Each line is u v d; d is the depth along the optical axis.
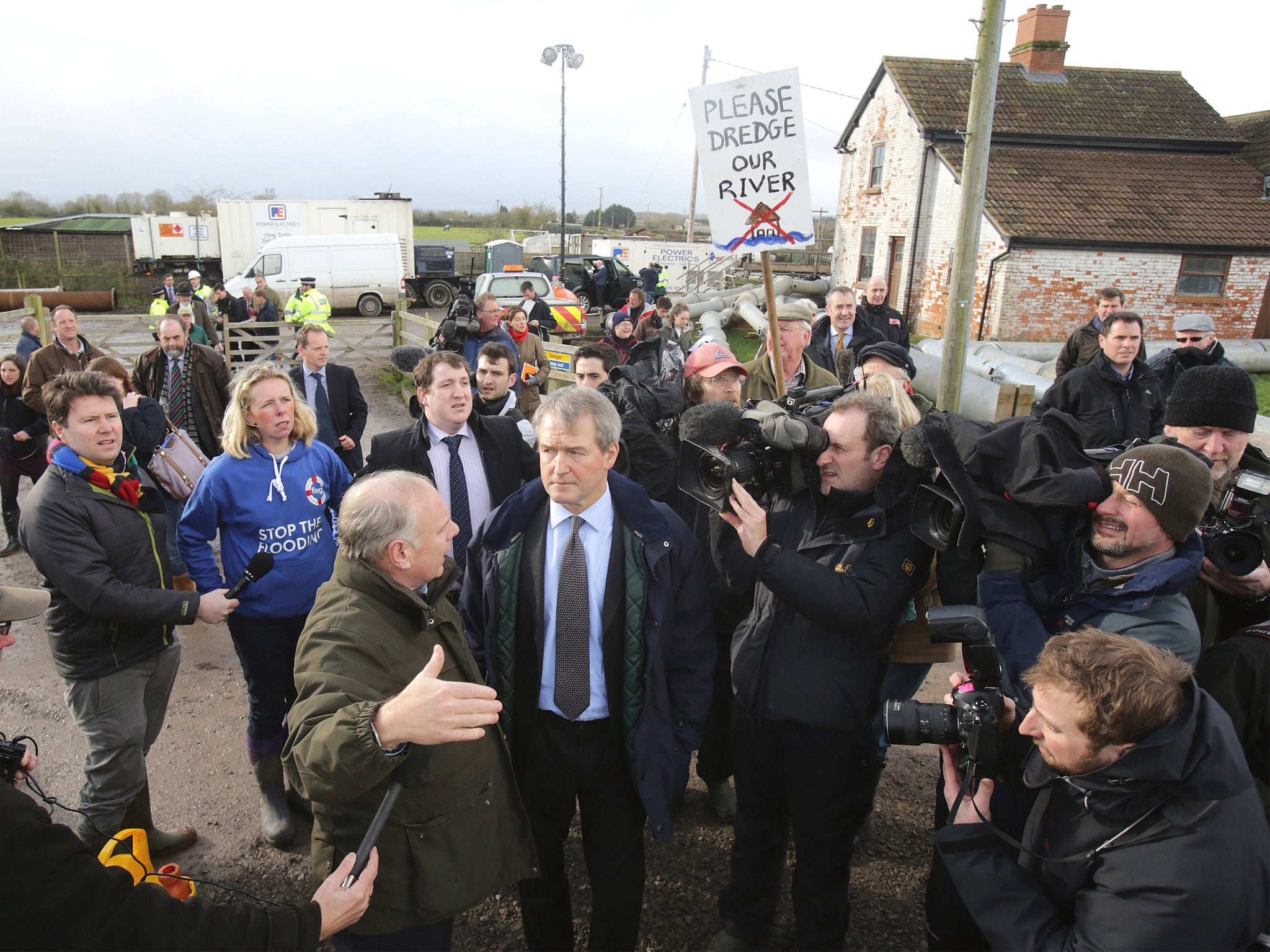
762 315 16.47
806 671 2.23
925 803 3.32
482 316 6.98
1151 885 1.38
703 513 3.21
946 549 1.95
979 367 10.63
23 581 5.55
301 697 1.78
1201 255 15.88
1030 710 1.63
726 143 3.59
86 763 2.70
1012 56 19.78
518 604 2.31
